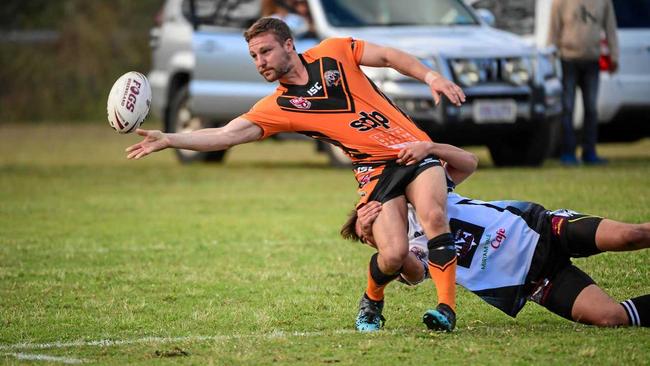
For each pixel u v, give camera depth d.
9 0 104.31
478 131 49.47
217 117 55.84
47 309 24.98
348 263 30.30
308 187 48.72
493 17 57.34
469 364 18.58
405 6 54.75
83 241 35.19
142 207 43.44
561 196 40.25
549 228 21.33
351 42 22.47
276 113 22.11
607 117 55.09
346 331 21.83
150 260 31.56
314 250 32.69
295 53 22.27
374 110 22.08
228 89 55.06
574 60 51.72
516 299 21.41
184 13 59.78
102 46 103.44
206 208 42.78
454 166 21.95
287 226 37.59
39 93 103.56
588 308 20.98
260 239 34.97
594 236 20.80
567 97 52.28
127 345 20.97
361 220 21.62
